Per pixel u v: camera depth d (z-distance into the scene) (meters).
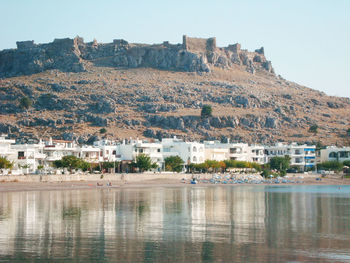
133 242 74.94
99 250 69.69
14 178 180.88
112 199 139.12
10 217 99.25
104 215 103.31
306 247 72.56
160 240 76.56
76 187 183.75
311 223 95.00
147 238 78.06
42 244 73.12
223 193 171.12
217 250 70.19
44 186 180.38
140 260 64.69
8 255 66.69
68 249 70.06
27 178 184.50
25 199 136.25
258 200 142.75
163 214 106.06
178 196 153.25
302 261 64.81
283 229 87.56
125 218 99.19
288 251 69.94
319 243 75.31
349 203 135.50
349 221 97.75
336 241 76.88
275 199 147.00
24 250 69.38
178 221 95.88
